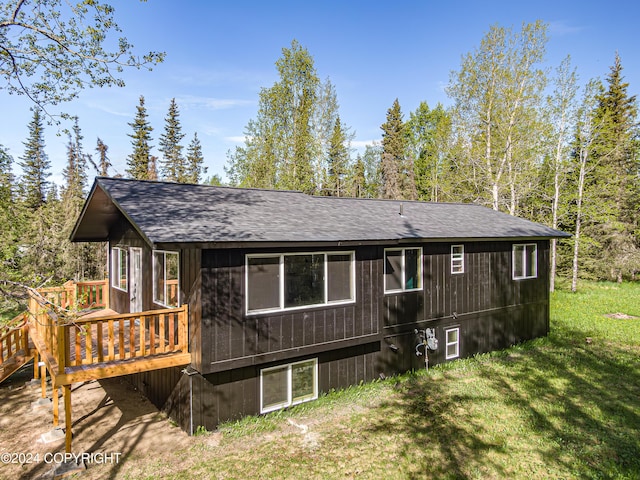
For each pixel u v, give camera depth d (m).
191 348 7.21
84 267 23.20
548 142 21.94
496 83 20.73
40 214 17.69
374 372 9.86
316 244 7.75
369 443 6.70
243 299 7.28
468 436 6.94
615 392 9.01
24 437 7.12
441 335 11.41
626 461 6.14
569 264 29.56
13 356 8.91
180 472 5.86
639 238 28.08
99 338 6.52
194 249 7.07
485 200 22.58
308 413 7.99
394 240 9.19
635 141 27.83
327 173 31.56
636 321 16.14
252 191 11.30
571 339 13.88
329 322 8.47
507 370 10.66
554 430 7.18
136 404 8.63
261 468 5.93
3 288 6.78
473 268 12.13
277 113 25.97
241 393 7.61
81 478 5.77
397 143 38.09
